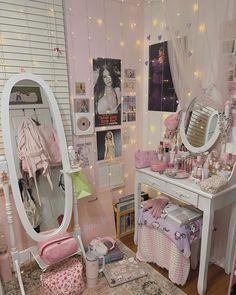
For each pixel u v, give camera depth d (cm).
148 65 240
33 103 177
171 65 189
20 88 170
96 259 176
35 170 178
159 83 230
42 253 165
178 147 213
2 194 181
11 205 182
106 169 240
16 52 176
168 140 223
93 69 214
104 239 219
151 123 249
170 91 220
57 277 167
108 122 233
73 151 190
